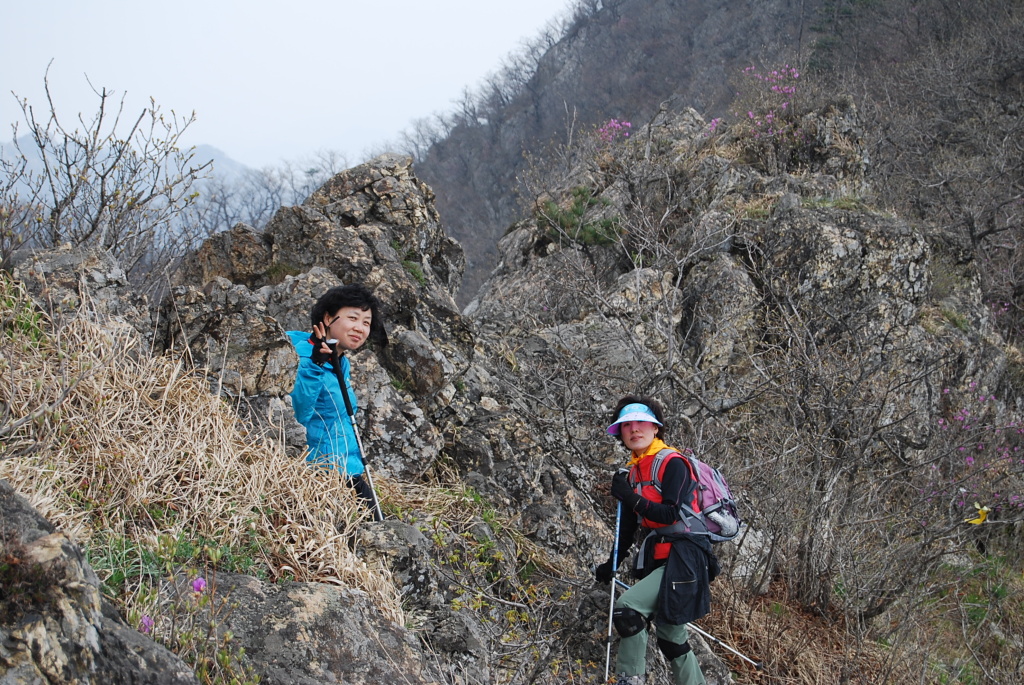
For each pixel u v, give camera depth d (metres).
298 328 5.58
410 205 7.56
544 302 9.99
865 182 15.27
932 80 22.16
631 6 50.19
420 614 3.69
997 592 6.79
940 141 20.31
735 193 13.27
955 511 6.82
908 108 22.20
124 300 4.16
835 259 10.54
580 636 4.38
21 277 3.89
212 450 3.53
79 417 3.30
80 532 2.89
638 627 4.06
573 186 13.70
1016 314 13.89
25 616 1.96
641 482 4.20
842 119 15.05
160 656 2.25
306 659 2.73
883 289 10.61
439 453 5.43
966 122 20.56
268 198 40.22
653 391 6.71
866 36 30.78
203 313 4.22
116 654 2.14
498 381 6.60
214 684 2.45
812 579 5.81
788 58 25.88
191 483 3.31
